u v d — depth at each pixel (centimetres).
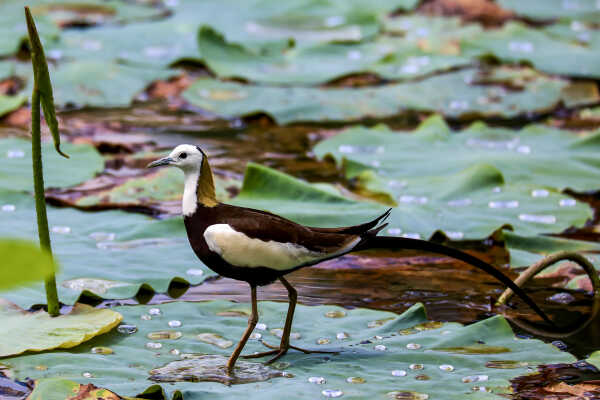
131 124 1552
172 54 1944
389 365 716
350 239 720
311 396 644
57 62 1827
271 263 711
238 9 2405
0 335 739
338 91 1748
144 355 728
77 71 1709
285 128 1598
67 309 813
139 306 835
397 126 1620
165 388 658
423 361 724
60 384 639
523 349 754
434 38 2131
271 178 1113
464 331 781
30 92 1636
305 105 1653
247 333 719
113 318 781
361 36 2188
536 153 1380
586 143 1422
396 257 1038
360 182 1256
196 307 837
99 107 1633
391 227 1056
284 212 1046
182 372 694
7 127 1465
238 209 740
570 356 740
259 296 900
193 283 909
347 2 2480
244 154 1430
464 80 1836
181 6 2453
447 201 1177
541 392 672
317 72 1833
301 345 760
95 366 699
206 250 731
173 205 1157
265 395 638
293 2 2409
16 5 2278
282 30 2231
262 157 1419
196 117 1627
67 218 1076
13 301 822
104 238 1020
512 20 2402
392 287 938
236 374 694
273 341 770
